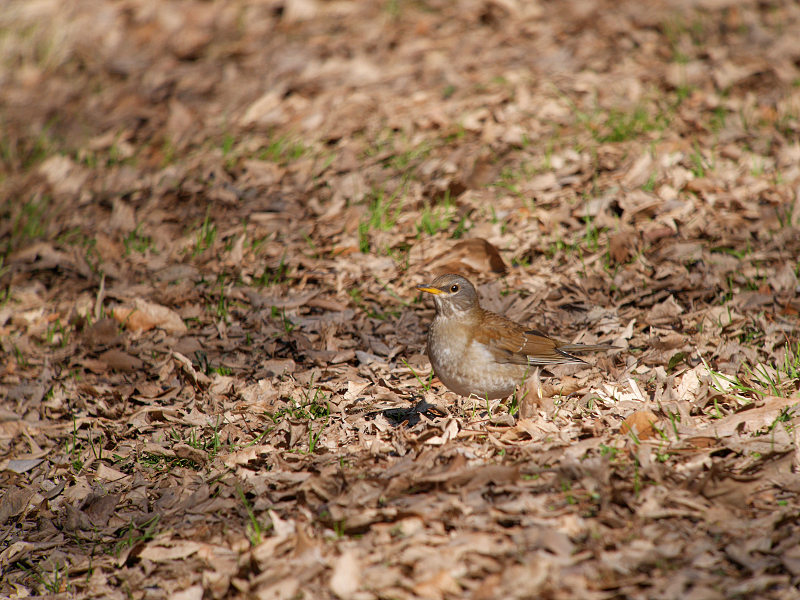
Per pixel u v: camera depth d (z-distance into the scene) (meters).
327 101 19.09
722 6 20.58
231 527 8.21
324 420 10.17
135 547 8.11
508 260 13.55
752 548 6.79
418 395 10.69
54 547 8.72
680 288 12.15
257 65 21.98
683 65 18.19
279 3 24.83
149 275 14.27
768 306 11.53
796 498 7.43
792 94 16.55
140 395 11.52
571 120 16.72
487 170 15.53
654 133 15.89
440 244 13.87
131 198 16.75
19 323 13.62
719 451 8.24
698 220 13.44
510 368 9.75
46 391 11.95
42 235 16.22
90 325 12.91
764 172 14.37
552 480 7.88
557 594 6.46
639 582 6.51
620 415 9.31
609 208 13.99
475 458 8.47
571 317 12.09
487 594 6.53
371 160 16.47
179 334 12.76
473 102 17.77
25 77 24.55
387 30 22.39
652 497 7.50
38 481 10.09
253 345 12.22
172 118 20.44
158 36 24.92
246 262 14.17
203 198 16.09
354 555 6.95
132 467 10.03
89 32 25.83
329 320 12.62
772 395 9.34
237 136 18.55
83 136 20.66
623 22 20.61
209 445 10.12
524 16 21.80
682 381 9.85
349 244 14.28
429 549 7.06
